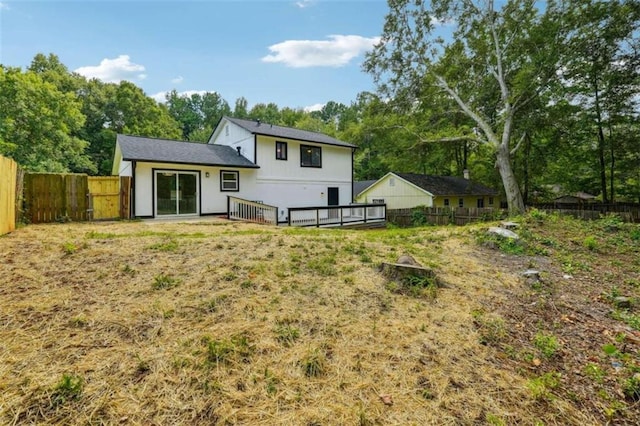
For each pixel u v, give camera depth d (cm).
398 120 1834
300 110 4903
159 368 209
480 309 329
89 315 270
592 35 1307
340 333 268
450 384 214
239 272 382
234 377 206
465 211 1652
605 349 262
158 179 1221
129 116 2964
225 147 1633
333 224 1531
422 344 258
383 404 192
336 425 174
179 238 575
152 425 167
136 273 368
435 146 2017
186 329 258
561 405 202
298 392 198
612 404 207
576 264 507
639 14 1244
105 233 667
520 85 1439
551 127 1650
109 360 214
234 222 1091
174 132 3450
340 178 1872
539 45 1469
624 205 1714
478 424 182
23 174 838
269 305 306
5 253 432
